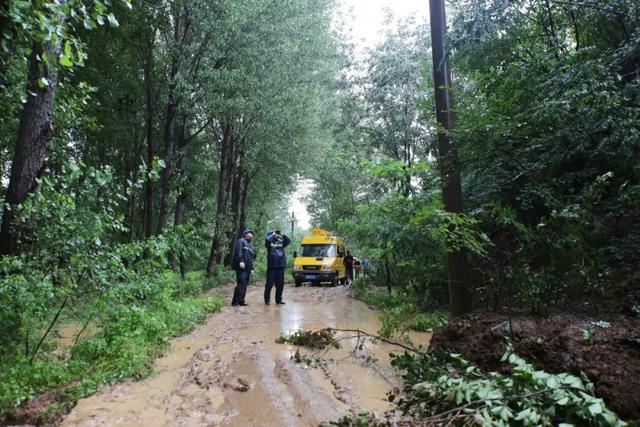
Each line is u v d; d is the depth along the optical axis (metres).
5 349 4.81
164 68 15.50
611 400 2.99
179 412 3.94
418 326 7.41
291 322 8.80
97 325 6.43
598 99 5.61
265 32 15.69
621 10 6.39
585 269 4.52
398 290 10.37
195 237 7.96
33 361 4.97
